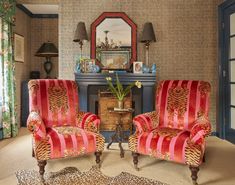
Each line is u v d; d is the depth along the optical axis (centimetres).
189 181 265
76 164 311
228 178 272
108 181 262
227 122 440
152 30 435
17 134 477
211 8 463
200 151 249
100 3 457
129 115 413
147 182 261
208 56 466
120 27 457
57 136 270
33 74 595
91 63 437
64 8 456
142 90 438
